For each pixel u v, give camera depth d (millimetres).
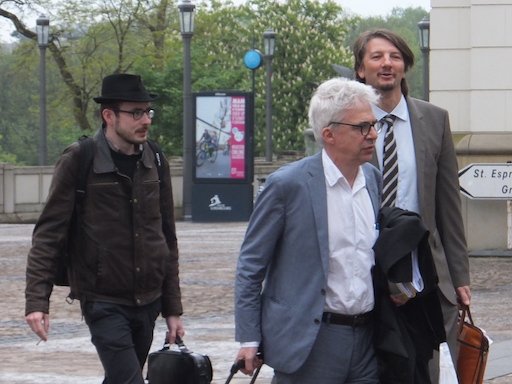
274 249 4441
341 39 59562
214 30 41375
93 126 46906
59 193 5203
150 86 37312
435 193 5266
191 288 13094
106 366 5234
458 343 5145
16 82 46469
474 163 15891
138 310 5305
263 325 4438
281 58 57031
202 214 26469
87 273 5234
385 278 4324
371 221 4402
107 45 40812
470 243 16156
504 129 16203
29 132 62562
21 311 11445
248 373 4438
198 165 26406
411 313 4469
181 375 5156
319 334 4348
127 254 5242
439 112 5254
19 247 18906
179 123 37406
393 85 5109
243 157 26297
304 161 4430
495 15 16219
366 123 4328
